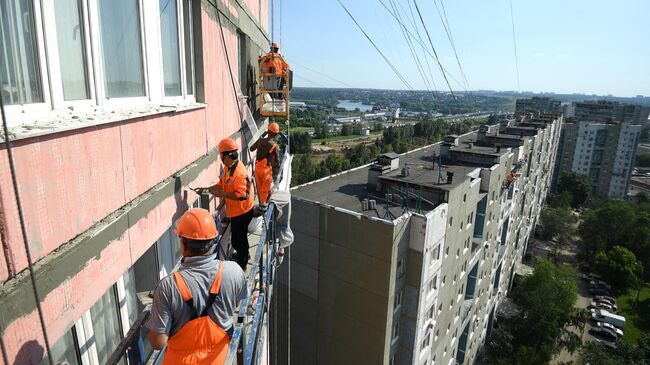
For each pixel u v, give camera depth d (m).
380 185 23.36
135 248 4.51
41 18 3.11
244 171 6.55
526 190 49.81
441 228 19.81
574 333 50.34
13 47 2.85
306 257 20.19
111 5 4.21
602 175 108.88
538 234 79.69
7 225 2.58
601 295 61.03
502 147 37.78
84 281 3.46
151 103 5.18
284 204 8.77
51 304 3.02
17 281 2.66
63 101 3.38
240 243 7.06
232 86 9.80
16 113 2.83
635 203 99.62
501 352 41.91
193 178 6.70
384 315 17.98
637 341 47.44
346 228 18.28
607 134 106.06
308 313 20.92
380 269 17.56
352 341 19.42
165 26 5.81
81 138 3.45
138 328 3.97
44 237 2.96
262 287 5.86
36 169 2.87
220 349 3.55
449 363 29.55
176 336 3.43
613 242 70.50
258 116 14.60
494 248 35.47
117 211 4.12
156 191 5.08
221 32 8.51
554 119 80.31
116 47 4.33
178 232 3.57
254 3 13.91
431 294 20.77
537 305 45.16
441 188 20.80
